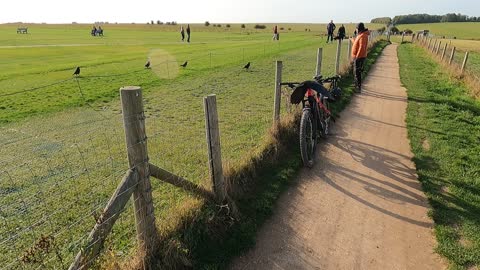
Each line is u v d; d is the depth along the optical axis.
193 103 11.54
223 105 10.84
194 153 6.91
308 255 4.07
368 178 5.94
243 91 13.03
